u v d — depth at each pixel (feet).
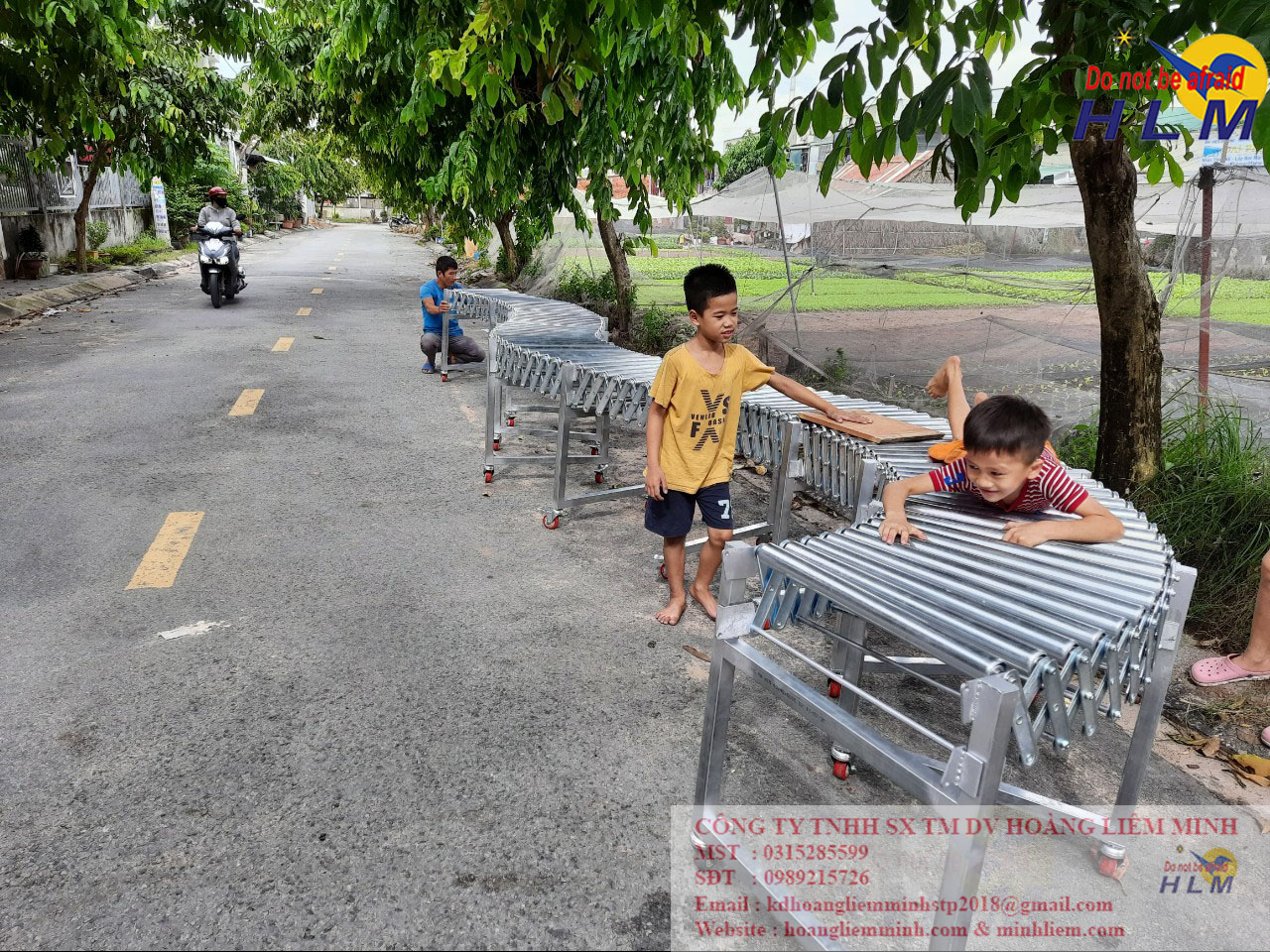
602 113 23.38
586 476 17.39
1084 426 15.29
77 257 49.42
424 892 6.49
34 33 22.70
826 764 8.30
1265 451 13.10
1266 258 16.81
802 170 27.89
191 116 50.37
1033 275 38.40
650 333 30.22
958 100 6.69
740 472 18.03
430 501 15.56
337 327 36.22
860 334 27.02
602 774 7.98
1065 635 4.89
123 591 11.50
